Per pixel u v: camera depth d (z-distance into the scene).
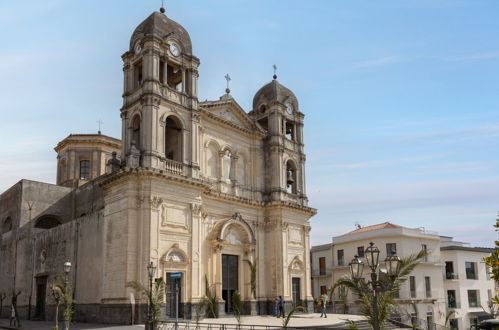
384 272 19.14
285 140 48.00
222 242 39.47
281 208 44.47
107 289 33.22
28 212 46.41
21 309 43.91
